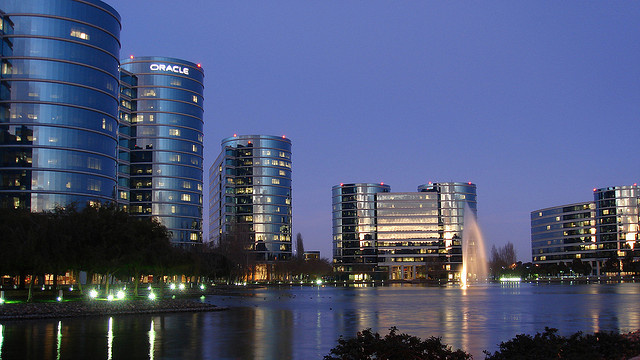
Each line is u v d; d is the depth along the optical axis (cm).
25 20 15788
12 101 15550
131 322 4638
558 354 2134
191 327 4203
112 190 17012
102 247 6612
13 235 6381
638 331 2845
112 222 6994
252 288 16212
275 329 4078
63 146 15825
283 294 11131
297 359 2708
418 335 3672
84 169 16100
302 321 4728
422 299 8644
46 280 14012
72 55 16188
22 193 15338
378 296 9950
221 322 4631
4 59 15662
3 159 15438
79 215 6869
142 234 7644
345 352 2116
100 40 16838
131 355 2831
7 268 6438
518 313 5544
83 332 3853
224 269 16550
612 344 2239
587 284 17638
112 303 5941
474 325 4347
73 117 16062
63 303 5775
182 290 12475
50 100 15788
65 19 16150
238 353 2900
